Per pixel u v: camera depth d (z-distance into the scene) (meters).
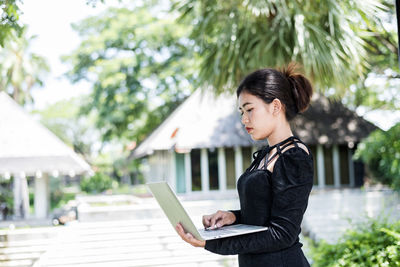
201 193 11.59
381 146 8.48
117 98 17.41
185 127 11.52
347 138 11.74
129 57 17.39
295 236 1.58
